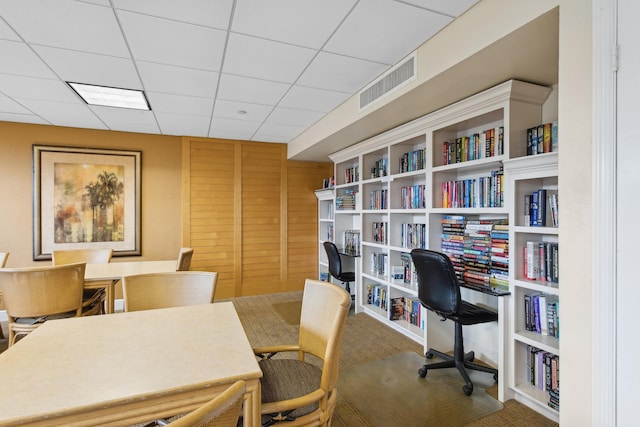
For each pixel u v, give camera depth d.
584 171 1.29
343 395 2.13
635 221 1.15
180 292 1.87
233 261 4.62
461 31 1.78
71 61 2.23
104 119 3.58
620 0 1.19
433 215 2.84
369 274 3.79
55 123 3.72
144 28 1.84
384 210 3.47
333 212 4.68
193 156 4.42
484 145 2.40
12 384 0.91
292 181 4.98
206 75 2.47
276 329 3.36
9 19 1.74
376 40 2.01
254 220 4.74
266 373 1.41
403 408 1.99
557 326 1.92
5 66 2.29
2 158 3.63
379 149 3.60
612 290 1.21
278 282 4.87
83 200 3.90
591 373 1.28
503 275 2.22
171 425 0.55
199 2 1.62
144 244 4.18
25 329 2.12
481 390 2.19
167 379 0.95
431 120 2.72
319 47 2.08
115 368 1.01
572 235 1.34
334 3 1.64
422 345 2.90
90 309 2.57
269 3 1.63
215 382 0.94
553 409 1.83
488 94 2.20
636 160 1.15
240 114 3.44
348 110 3.03
